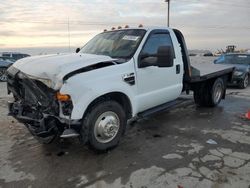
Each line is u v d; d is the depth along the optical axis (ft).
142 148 13.92
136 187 10.26
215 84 22.47
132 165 12.01
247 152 13.38
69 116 11.49
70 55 13.66
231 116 20.20
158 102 16.49
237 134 16.07
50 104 11.67
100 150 12.97
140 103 14.82
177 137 15.56
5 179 10.91
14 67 13.93
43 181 10.75
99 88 12.01
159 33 16.16
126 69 13.57
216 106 23.66
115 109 13.12
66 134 11.57
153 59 14.40
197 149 13.75
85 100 11.56
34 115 12.44
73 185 10.44
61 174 11.29
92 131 12.34
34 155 13.12
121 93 13.41
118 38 15.85
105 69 12.60
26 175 11.21
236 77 34.04
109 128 12.94
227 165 11.93
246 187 10.16
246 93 31.14
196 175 11.05
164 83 16.43
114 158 12.75
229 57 39.24
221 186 10.23
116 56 14.55
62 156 13.00
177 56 17.56
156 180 10.71
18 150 13.71
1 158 12.80
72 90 11.24
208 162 12.24
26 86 12.51
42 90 11.80
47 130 11.71
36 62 12.83
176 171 11.41
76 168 11.79
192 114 20.77
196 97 22.93
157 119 19.27
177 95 18.11
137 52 14.37
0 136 15.72
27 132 16.37
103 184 10.49
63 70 11.32
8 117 19.65
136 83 14.25
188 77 19.07
